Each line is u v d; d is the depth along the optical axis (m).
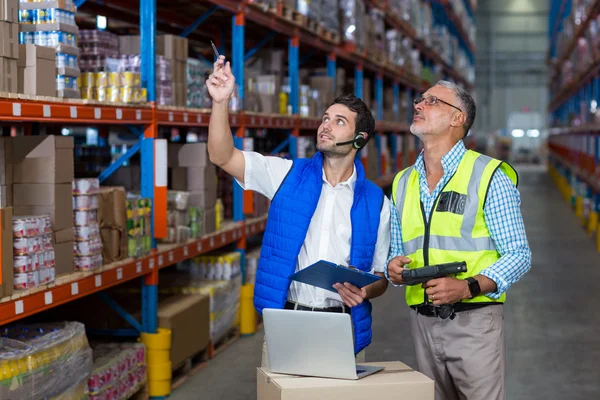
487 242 2.76
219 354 5.65
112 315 4.82
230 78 2.65
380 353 5.79
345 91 10.20
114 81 4.28
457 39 23.81
